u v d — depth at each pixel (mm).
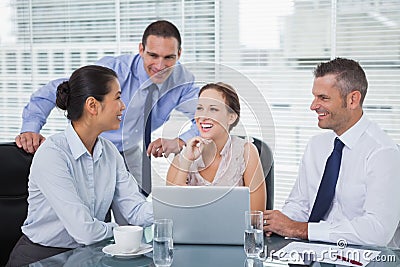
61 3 3861
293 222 2041
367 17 3189
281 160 3479
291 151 3445
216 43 3514
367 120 2279
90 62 3832
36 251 2230
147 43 2848
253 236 1759
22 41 4000
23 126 2959
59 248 2252
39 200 2242
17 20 3996
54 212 2232
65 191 2115
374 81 3221
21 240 2328
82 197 2223
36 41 3965
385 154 2168
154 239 1666
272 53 3408
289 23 3354
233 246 1895
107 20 3754
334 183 2248
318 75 2279
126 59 3049
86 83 2164
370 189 2152
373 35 3189
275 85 3428
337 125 2266
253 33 3436
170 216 1897
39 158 2168
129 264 1743
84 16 3812
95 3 3771
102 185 2289
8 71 4070
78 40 3848
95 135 2242
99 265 1734
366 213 2115
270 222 2049
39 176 2145
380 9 3158
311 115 3371
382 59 3188
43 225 2268
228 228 1882
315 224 2004
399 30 3131
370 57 3213
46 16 3916
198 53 3562
